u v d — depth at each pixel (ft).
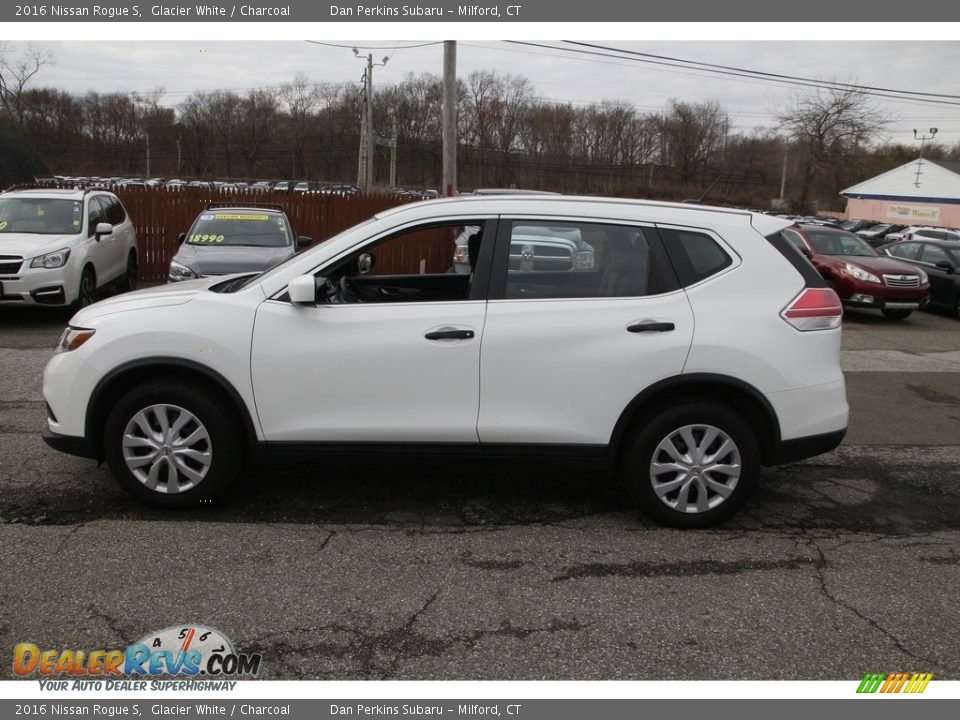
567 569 12.40
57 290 31.40
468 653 10.09
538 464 13.67
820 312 13.57
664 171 185.06
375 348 13.23
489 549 13.04
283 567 12.16
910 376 29.04
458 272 17.11
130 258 41.06
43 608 10.82
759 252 13.65
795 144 204.74
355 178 240.94
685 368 13.19
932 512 15.34
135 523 13.57
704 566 12.63
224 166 253.85
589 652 10.18
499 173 204.54
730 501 13.73
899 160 253.65
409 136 216.13
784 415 13.42
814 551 13.34
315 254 13.78
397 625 10.67
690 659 10.10
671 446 13.61
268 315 13.38
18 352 27.50
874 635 10.77
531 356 13.20
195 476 13.74
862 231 132.05
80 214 34.76
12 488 14.98
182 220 50.62
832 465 18.10
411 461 13.69
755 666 10.00
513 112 201.36
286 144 247.50
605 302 13.38
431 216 13.70
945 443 20.11
